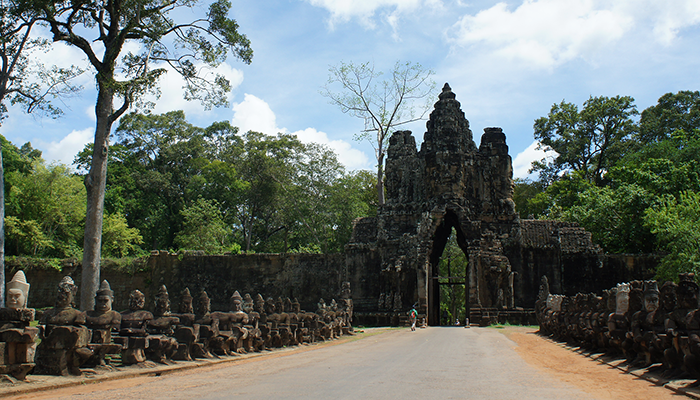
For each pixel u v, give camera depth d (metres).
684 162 52.38
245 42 30.11
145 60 28.95
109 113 28.12
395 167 52.09
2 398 8.72
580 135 70.38
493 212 48.00
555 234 47.03
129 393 9.17
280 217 76.38
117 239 60.53
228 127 86.38
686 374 10.25
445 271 74.25
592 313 17.05
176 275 53.28
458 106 51.06
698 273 32.06
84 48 27.58
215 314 16.02
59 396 8.89
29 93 27.62
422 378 11.05
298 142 75.31
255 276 52.16
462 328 38.81
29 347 10.12
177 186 75.69
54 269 53.69
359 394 8.95
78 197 60.03
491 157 49.59
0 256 23.64
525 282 45.75
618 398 8.70
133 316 13.20
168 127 79.44
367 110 56.81
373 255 48.91
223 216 74.62
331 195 67.06
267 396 8.73
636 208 48.66
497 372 12.19
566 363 14.27
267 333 18.81
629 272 45.34
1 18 25.58
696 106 65.94
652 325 11.93
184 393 9.10
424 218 46.78
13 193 55.06
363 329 38.72
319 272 51.00
